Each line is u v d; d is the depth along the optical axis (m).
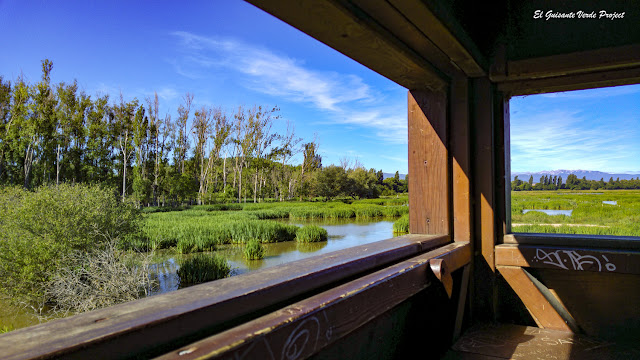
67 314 5.55
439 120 2.22
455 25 1.56
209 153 50.03
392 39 1.46
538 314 2.27
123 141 38.81
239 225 14.39
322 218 26.25
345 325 1.00
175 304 0.72
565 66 2.10
